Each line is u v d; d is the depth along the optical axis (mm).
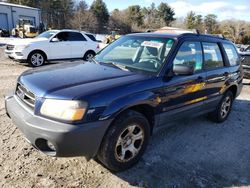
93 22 70125
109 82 3271
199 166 3736
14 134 4191
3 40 26172
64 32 12375
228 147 4410
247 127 5391
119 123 3148
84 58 13086
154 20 91125
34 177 3193
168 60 3812
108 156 3178
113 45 4676
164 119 3832
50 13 67188
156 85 3555
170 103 3830
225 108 5477
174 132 4781
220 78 4898
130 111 3295
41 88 3039
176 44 4000
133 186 3193
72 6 71750
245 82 10312
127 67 3877
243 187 3359
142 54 4086
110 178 3293
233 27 61406
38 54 11438
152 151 4023
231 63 5414
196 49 4391
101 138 3021
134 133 3428
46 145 2982
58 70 3703
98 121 2941
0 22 40688
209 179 3455
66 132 2773
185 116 4277
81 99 2873
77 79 3287
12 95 3607
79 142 2857
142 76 3574
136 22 84812
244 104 7105
